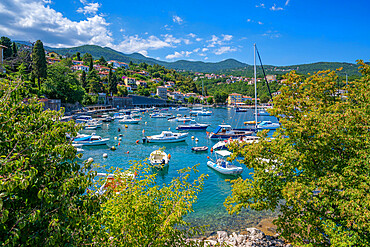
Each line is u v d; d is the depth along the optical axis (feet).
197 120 285.23
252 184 37.45
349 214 25.68
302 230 32.48
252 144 38.29
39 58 247.09
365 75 39.24
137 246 20.27
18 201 15.10
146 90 560.20
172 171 89.04
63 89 283.38
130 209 20.97
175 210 22.30
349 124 29.84
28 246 14.47
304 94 38.55
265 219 54.90
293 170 34.01
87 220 16.97
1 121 14.93
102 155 113.70
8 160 13.93
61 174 17.40
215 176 82.58
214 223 53.16
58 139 17.35
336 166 29.50
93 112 320.50
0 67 202.28
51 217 14.88
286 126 33.42
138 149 127.85
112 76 443.73
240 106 557.74
